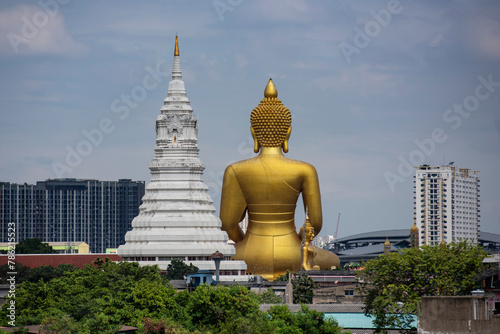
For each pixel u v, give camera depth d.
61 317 182.62
